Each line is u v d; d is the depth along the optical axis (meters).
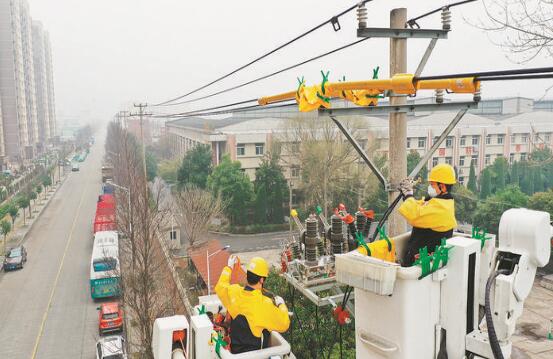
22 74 90.56
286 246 6.05
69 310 29.66
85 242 45.66
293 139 42.16
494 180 39.56
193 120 84.12
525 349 13.31
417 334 3.29
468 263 3.44
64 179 84.88
